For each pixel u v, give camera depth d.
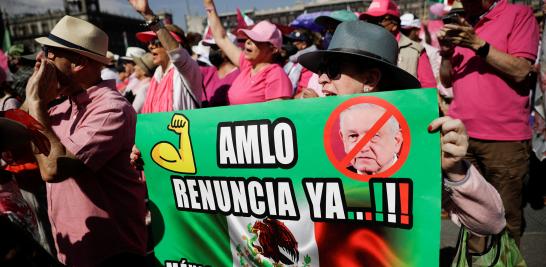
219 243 2.29
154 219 2.44
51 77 2.40
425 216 1.79
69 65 2.73
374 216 1.88
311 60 2.62
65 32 2.67
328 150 1.95
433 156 1.75
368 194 1.89
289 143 2.03
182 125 2.28
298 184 2.03
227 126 2.16
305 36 6.93
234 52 5.65
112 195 2.78
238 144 2.14
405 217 1.83
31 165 2.43
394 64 2.30
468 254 1.88
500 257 1.84
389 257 1.87
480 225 1.80
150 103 4.55
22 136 1.90
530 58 3.47
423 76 4.87
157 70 4.71
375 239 1.89
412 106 1.77
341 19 5.16
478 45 3.37
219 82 6.06
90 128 2.55
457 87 3.93
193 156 2.28
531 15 3.54
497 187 3.80
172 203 2.38
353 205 1.93
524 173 3.76
